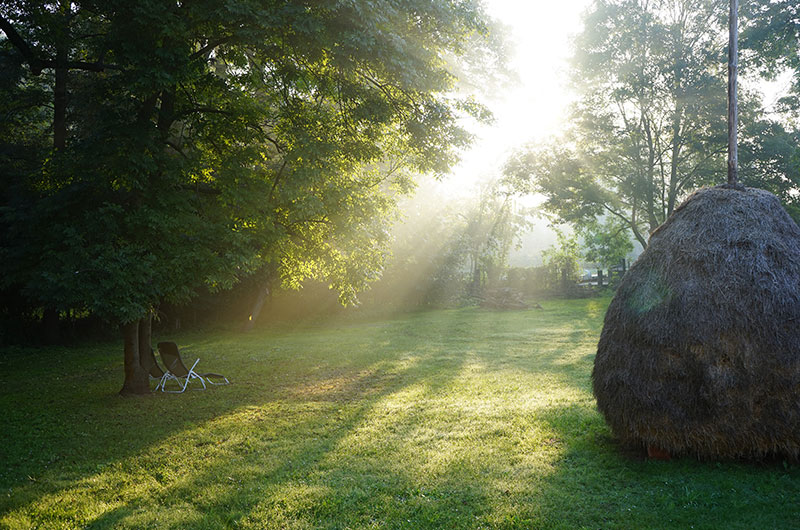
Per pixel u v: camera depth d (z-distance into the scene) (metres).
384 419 8.07
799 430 5.11
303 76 9.88
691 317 5.39
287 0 8.43
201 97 10.81
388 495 5.21
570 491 5.19
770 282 5.35
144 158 8.52
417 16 9.80
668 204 25.66
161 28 8.05
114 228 8.62
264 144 11.75
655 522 4.47
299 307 27.45
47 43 9.86
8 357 17.03
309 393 10.32
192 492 5.50
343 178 11.35
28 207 15.73
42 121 20.45
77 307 8.68
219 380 12.03
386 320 26.19
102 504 5.26
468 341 17.17
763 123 22.94
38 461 6.71
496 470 5.79
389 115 10.09
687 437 5.36
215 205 10.57
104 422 8.55
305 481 5.66
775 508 4.62
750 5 21.44
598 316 22.91
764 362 5.16
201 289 23.28
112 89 9.05
